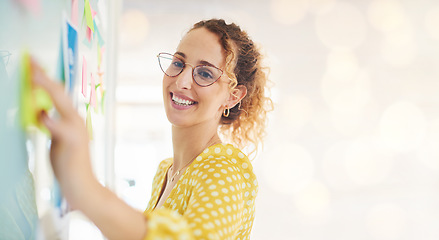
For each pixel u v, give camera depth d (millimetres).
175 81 892
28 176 474
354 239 3631
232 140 1130
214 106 906
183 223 505
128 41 3369
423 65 3598
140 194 3447
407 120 3617
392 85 3604
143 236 492
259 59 1049
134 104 3498
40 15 478
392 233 3629
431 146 3639
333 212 3609
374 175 3631
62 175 436
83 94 773
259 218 3574
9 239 423
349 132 3602
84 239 822
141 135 3520
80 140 435
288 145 3562
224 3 3379
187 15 3363
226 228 650
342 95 3572
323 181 3602
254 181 800
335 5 3492
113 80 1271
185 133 922
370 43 3561
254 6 3416
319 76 3553
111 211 465
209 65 882
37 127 492
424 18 3547
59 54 558
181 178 821
